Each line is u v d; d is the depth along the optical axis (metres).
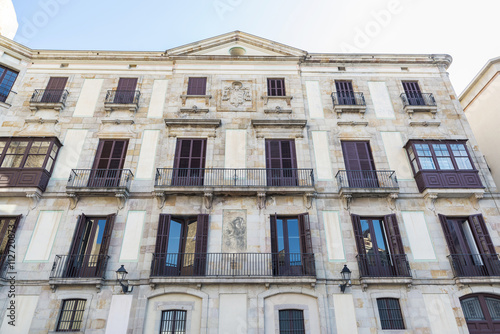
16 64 19.30
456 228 15.47
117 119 17.80
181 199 15.60
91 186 15.62
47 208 15.30
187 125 17.66
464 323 13.30
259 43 20.69
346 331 13.10
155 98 18.81
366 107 18.67
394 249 14.59
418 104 18.94
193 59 20.12
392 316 13.61
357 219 15.21
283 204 15.62
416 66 20.41
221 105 18.55
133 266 14.17
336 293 13.84
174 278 13.52
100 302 13.42
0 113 17.70
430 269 14.35
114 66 19.91
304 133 17.61
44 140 16.52
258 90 19.19
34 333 12.80
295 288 13.83
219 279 13.62
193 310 13.44
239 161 16.80
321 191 16.05
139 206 15.51
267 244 14.68
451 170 16.06
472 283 13.91
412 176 16.62
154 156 16.94
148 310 13.40
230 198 15.67
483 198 15.91
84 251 14.73
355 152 17.39
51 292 13.56
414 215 15.52
